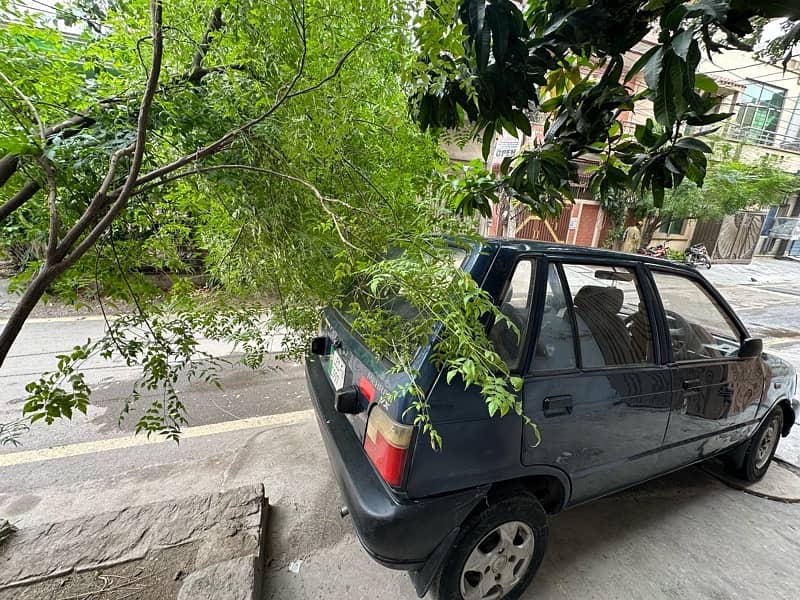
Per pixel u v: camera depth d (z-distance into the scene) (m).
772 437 2.56
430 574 1.38
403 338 1.36
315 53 0.91
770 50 1.31
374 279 1.07
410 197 1.36
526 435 1.45
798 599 1.70
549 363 1.54
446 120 1.58
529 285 1.53
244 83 1.03
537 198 2.11
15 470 2.20
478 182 2.08
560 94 1.89
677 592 1.70
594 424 1.62
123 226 1.18
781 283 11.41
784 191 10.25
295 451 2.47
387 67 1.08
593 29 1.30
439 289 1.05
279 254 1.11
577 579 1.74
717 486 2.46
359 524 1.30
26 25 0.93
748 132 12.20
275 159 1.02
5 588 1.35
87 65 1.10
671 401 1.87
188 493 2.06
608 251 1.82
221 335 2.02
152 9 0.83
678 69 1.09
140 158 0.83
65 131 0.96
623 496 2.33
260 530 1.68
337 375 1.86
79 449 2.41
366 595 1.59
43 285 0.79
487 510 1.44
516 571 1.60
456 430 1.31
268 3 0.82
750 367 2.24
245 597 1.35
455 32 0.95
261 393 3.21
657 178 1.73
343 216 1.05
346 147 1.16
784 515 2.21
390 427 1.29
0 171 0.83
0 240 1.04
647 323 1.84
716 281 11.00
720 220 11.45
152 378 1.24
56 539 1.56
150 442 2.50
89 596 1.35
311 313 1.88
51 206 0.81
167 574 1.45
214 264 1.76
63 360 1.04
